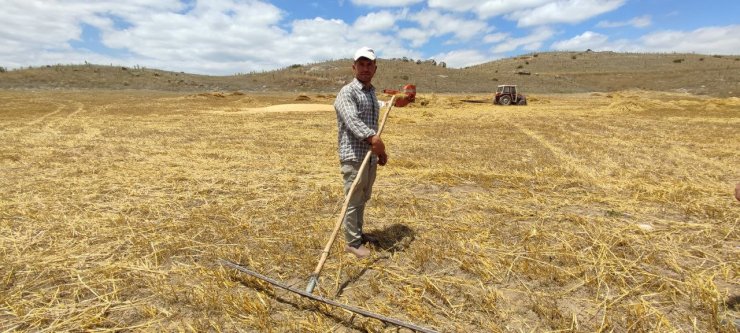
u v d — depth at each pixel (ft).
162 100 105.50
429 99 97.71
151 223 14.19
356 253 11.47
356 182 10.51
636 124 49.60
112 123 50.11
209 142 34.04
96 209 15.65
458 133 41.32
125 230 13.51
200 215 14.83
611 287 9.84
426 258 11.27
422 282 10.16
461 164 24.09
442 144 33.19
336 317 8.75
